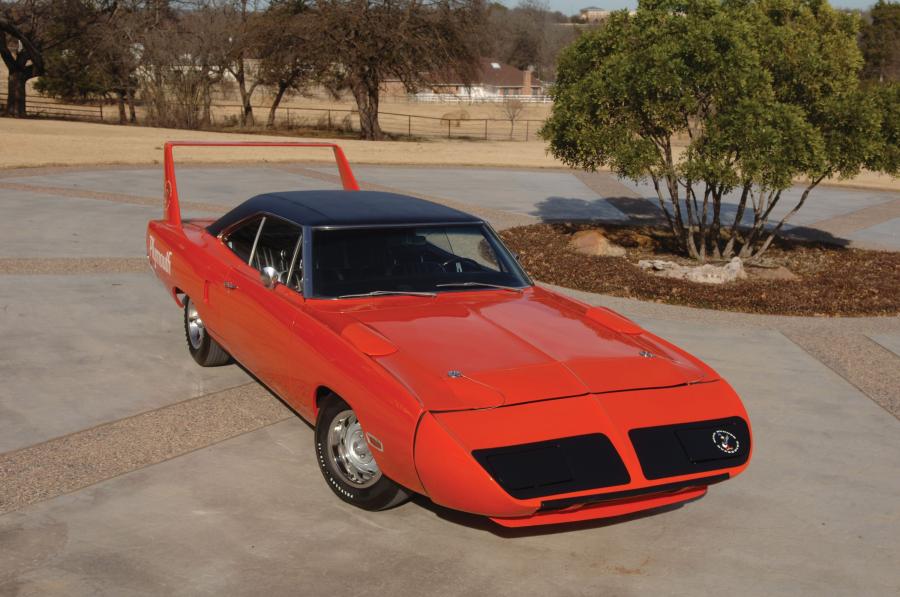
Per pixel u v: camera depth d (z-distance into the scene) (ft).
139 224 43.16
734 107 36.42
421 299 16.21
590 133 38.29
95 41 157.17
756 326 28.84
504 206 58.75
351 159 83.97
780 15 41.65
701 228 41.19
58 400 18.97
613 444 12.29
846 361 24.93
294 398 15.72
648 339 15.46
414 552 13.15
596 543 13.71
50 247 36.14
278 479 15.51
